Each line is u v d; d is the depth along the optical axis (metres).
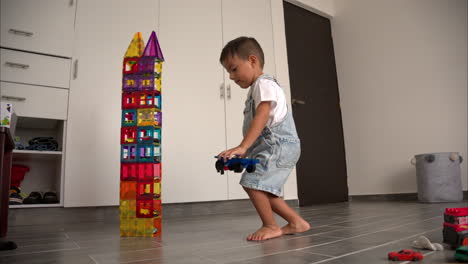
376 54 3.33
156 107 1.39
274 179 1.15
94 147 1.93
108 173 1.95
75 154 1.87
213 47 2.49
